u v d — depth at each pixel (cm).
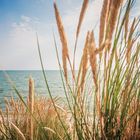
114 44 46
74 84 48
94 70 43
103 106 51
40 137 91
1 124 97
